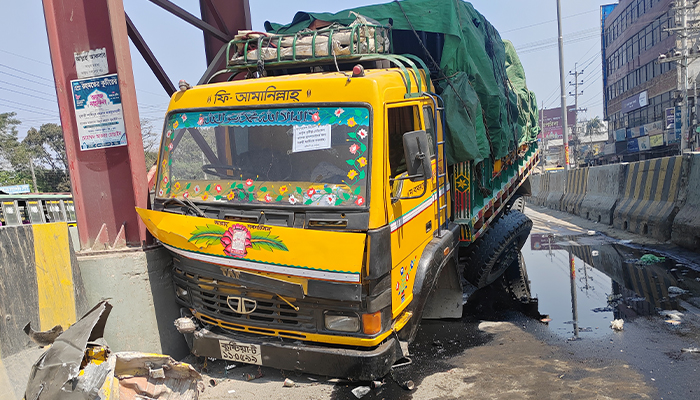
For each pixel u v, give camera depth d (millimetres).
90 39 4746
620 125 53719
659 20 41719
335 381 4375
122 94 4660
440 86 5328
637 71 47438
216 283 4004
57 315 4141
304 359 3812
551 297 7211
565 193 20469
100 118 4785
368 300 3596
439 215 4836
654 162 11664
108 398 3105
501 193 7598
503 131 6480
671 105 40094
